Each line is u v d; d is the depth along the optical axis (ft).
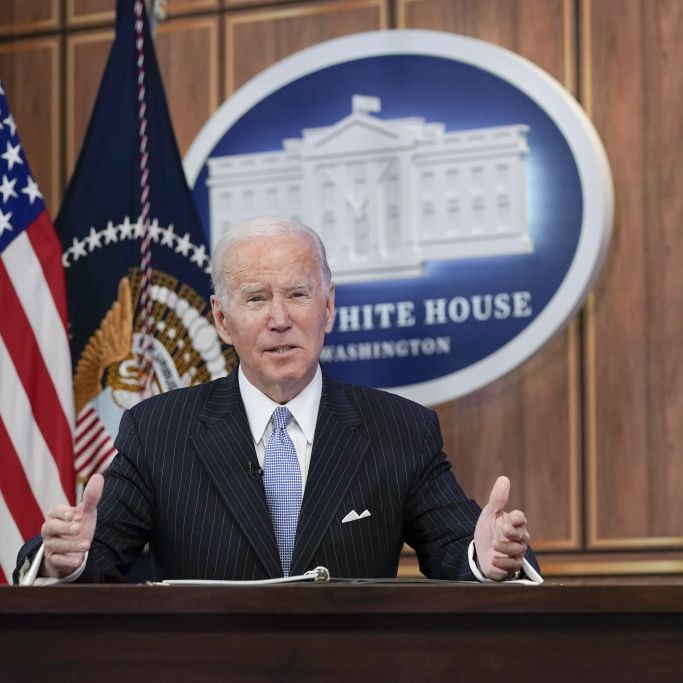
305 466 28.22
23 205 43.19
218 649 18.38
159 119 47.09
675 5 48.37
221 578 26.63
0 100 44.04
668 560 46.44
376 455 28.22
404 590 18.07
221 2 54.49
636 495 47.09
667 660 17.67
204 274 46.21
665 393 47.14
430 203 50.26
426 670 18.08
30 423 41.70
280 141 52.42
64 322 42.73
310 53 52.37
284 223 28.68
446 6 51.31
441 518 27.89
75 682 18.49
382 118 51.24
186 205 46.75
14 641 18.71
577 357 48.26
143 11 47.21
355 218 51.13
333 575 26.68
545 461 48.26
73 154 55.36
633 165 48.19
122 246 46.01
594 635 17.88
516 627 18.02
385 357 50.19
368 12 52.42
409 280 50.19
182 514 27.37
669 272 47.44
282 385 28.17
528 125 49.03
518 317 48.60
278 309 27.66
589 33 49.26
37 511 41.29
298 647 18.29
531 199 48.83
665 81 48.19
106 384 45.11
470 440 49.24
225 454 27.78
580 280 47.73
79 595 18.48
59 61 55.77
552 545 47.80
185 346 46.09
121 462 28.30
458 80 50.31
